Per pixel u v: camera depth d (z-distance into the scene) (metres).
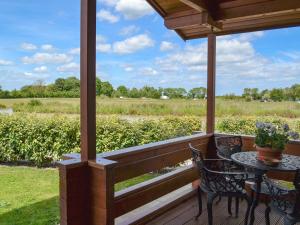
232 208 3.33
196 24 3.42
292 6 3.05
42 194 4.11
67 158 2.32
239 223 2.93
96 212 2.21
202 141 3.92
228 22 3.77
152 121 5.84
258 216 3.11
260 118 5.12
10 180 4.86
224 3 3.45
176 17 3.57
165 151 3.15
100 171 2.16
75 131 5.75
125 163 2.60
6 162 6.20
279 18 3.54
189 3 3.09
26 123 5.84
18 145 5.89
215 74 4.09
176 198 3.41
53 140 5.83
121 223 2.68
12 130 5.85
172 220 2.97
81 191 2.20
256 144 2.67
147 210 3.02
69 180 2.11
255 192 2.74
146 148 2.84
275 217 3.09
